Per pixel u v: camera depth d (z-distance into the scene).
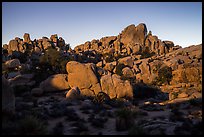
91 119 20.27
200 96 37.06
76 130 16.44
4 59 70.50
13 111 19.64
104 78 43.31
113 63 80.38
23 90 40.53
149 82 67.12
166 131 14.91
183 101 34.50
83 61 85.31
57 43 109.00
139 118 21.75
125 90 42.59
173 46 116.06
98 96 35.22
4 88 18.70
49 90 41.53
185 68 67.81
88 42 119.38
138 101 42.91
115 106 32.78
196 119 20.31
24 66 60.41
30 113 20.12
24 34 106.50
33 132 12.48
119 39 118.31
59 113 22.28
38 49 96.12
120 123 16.69
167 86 60.19
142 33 116.75
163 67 70.25
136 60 92.31
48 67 53.59
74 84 42.16
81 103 32.06
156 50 106.00
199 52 86.19
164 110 28.92
